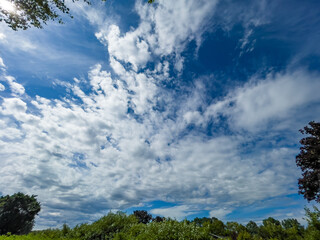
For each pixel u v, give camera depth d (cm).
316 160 899
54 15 875
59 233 1028
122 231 949
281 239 1390
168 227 730
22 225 2856
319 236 1015
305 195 984
